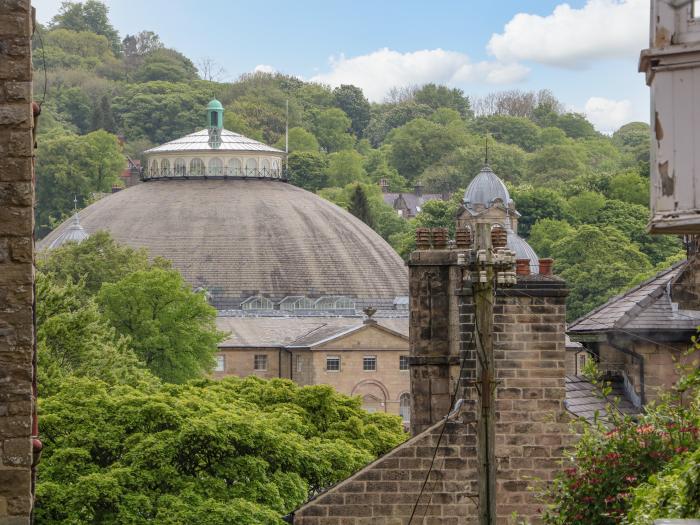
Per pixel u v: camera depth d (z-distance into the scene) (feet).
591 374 151.64
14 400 100.01
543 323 156.25
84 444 271.28
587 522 132.57
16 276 100.32
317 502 155.22
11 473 99.66
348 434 368.89
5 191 100.42
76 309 451.12
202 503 258.37
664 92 87.40
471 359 162.30
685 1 87.10
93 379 323.98
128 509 256.32
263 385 392.68
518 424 156.04
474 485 154.92
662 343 177.17
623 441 133.69
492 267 135.13
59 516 254.27
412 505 154.92
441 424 155.12
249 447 279.49
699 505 106.11
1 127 100.48
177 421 276.00
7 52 100.58
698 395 136.15
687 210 86.89
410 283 181.68
